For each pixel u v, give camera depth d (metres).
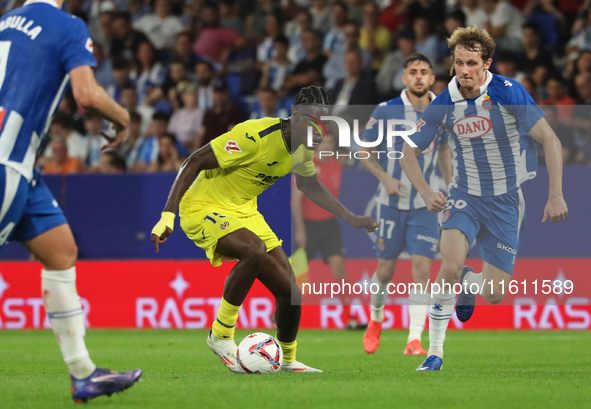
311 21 46.31
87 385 11.52
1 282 33.66
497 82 16.62
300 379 15.08
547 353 22.50
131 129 42.25
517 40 44.34
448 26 43.25
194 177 16.08
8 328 33.56
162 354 22.59
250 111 44.78
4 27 11.41
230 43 48.25
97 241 33.25
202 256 33.16
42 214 11.34
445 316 16.80
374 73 44.34
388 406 11.36
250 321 32.41
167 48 49.84
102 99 11.03
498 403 11.68
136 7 51.94
